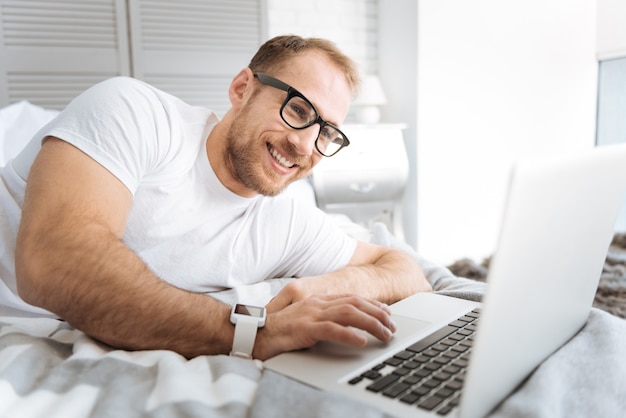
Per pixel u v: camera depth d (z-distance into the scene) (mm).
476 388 522
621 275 2531
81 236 729
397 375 650
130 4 2832
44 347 733
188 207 1087
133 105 943
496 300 490
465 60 3389
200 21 2990
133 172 904
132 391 603
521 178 459
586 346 719
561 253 586
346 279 1096
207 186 1099
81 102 923
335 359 705
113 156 865
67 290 702
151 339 732
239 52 3113
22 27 2654
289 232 1243
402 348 743
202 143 1102
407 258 1289
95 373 643
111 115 898
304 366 684
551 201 516
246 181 1072
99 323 717
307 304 792
